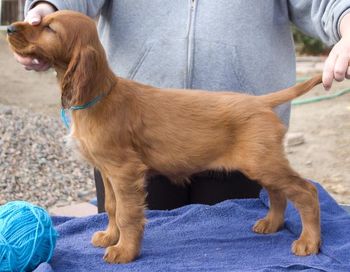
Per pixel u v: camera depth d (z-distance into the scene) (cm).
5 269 259
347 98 985
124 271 271
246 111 283
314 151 784
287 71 346
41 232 266
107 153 271
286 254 294
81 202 644
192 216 338
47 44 261
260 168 281
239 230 324
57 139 796
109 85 270
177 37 330
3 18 1305
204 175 364
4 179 682
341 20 279
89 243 305
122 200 277
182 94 287
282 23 341
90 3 318
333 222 328
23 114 869
